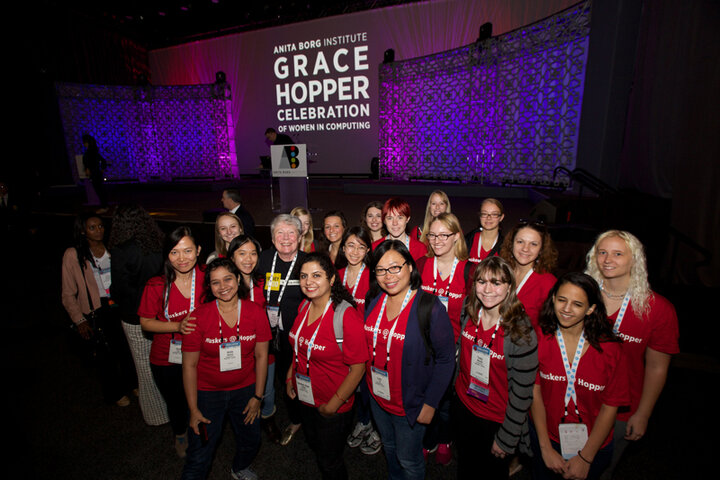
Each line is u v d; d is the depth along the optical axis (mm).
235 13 12750
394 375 1916
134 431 2904
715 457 2520
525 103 8945
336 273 1974
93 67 13359
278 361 2703
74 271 3002
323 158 13773
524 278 2389
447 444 2518
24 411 3146
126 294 2578
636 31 6492
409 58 11938
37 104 11680
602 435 1665
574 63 7625
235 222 3023
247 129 14672
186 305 2326
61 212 8594
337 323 1910
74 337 3730
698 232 4871
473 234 3354
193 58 14836
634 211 5695
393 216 2992
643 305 1812
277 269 2613
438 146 11164
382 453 2705
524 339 1670
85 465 2578
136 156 13695
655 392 1835
